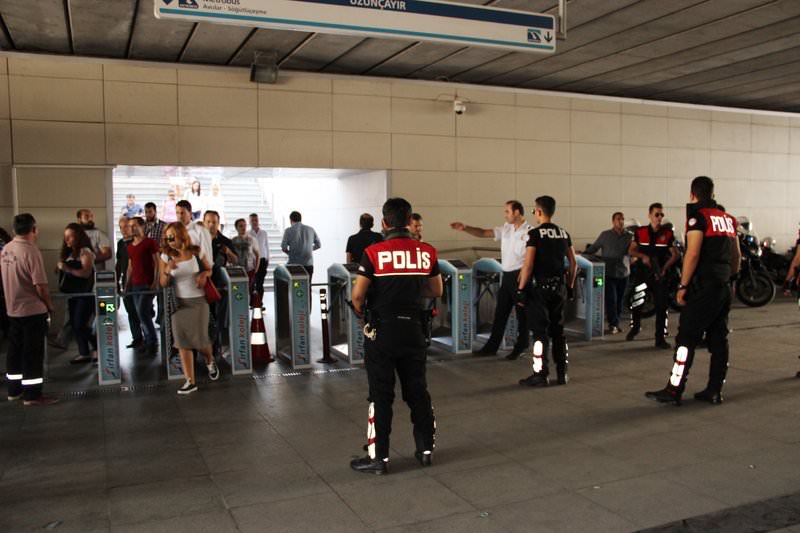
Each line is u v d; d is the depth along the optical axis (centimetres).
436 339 858
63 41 819
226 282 736
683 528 347
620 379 671
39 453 471
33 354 593
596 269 873
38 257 588
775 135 1355
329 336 830
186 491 401
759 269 1146
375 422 424
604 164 1194
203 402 603
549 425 523
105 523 359
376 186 1069
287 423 538
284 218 1792
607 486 403
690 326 565
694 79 1084
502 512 369
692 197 578
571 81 1092
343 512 370
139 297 802
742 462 441
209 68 930
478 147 1098
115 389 651
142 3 680
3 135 849
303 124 987
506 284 770
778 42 866
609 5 712
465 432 508
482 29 544
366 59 936
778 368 706
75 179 883
